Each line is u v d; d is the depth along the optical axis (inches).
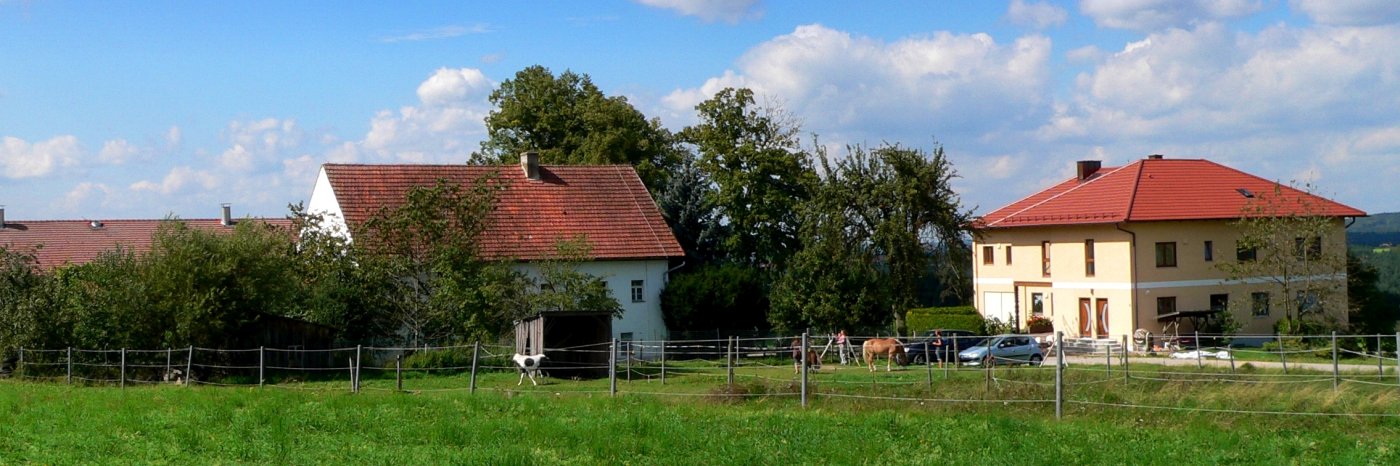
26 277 1551.4
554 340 1485.0
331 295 1664.6
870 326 1937.7
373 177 2130.9
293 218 1763.0
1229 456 674.8
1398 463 649.6
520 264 1987.0
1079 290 2303.2
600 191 2245.3
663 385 1219.9
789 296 1932.8
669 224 2532.0
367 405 951.0
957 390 992.2
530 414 895.7
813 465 662.5
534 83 2738.7
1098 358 1737.2
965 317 2140.7
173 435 772.6
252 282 1514.5
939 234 2146.9
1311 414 798.5
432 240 1739.7
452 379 1376.7
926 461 664.4
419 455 687.1
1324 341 1847.9
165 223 1521.9
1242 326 2212.1
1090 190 2391.7
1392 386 930.1
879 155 2130.9
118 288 1467.8
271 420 840.3
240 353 1501.0
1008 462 658.8
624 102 2760.8
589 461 672.4
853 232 2106.3
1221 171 2437.3
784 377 1247.5
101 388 1285.7
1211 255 2249.0
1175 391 911.0
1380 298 2306.8
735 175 2448.3
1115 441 729.0
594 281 1803.6
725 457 682.8
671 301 2044.8
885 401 946.7
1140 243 2196.1
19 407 998.4
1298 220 2047.2
